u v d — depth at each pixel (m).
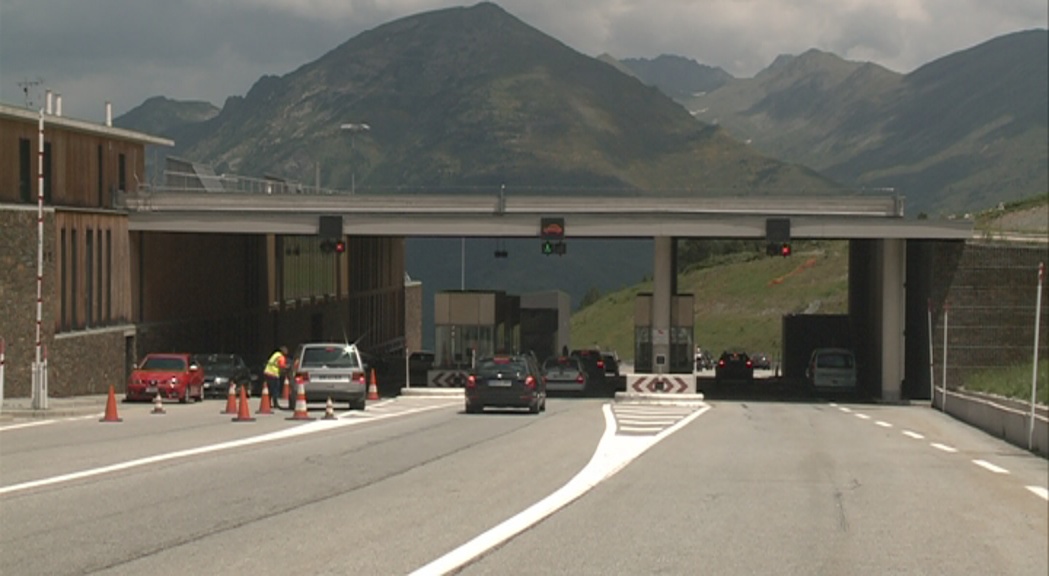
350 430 48.59
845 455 39.31
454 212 88.62
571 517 24.53
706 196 90.25
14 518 23.94
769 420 60.19
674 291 106.12
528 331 147.38
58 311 76.75
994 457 38.97
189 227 87.00
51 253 75.12
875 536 22.52
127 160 93.31
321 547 20.84
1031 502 27.44
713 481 31.12
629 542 21.56
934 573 19.03
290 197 92.75
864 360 112.75
